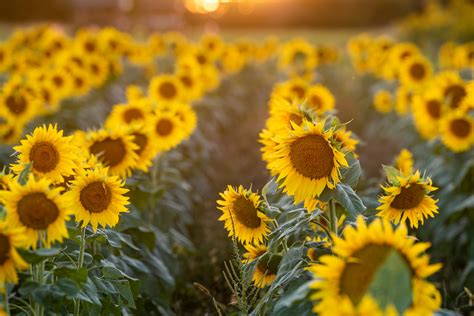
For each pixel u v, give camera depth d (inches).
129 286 145.2
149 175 238.8
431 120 286.5
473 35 961.5
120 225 184.9
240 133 474.6
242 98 547.8
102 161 180.9
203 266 238.4
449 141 252.1
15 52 452.4
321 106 226.8
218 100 452.1
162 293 192.9
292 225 138.9
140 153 191.0
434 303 90.8
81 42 447.5
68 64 367.9
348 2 1957.4
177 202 272.8
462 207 238.8
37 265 121.3
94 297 127.4
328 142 126.5
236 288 143.2
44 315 130.0
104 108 395.5
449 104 281.4
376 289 87.7
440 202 256.2
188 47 540.1
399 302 87.2
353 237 93.0
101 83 406.9
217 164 395.5
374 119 510.9
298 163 127.6
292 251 133.8
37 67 388.2
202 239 270.1
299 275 126.4
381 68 512.7
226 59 520.7
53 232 113.0
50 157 137.6
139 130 191.0
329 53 583.2
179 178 246.7
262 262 147.9
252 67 617.6
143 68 514.3
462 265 249.3
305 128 128.0
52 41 454.6
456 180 261.9
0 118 265.7
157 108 236.2
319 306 89.4
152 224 232.5
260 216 142.1
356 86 600.1
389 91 490.9
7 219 109.7
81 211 134.3
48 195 112.5
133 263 183.6
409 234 219.9
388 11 1921.8
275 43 633.0
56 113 331.9
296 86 252.5
